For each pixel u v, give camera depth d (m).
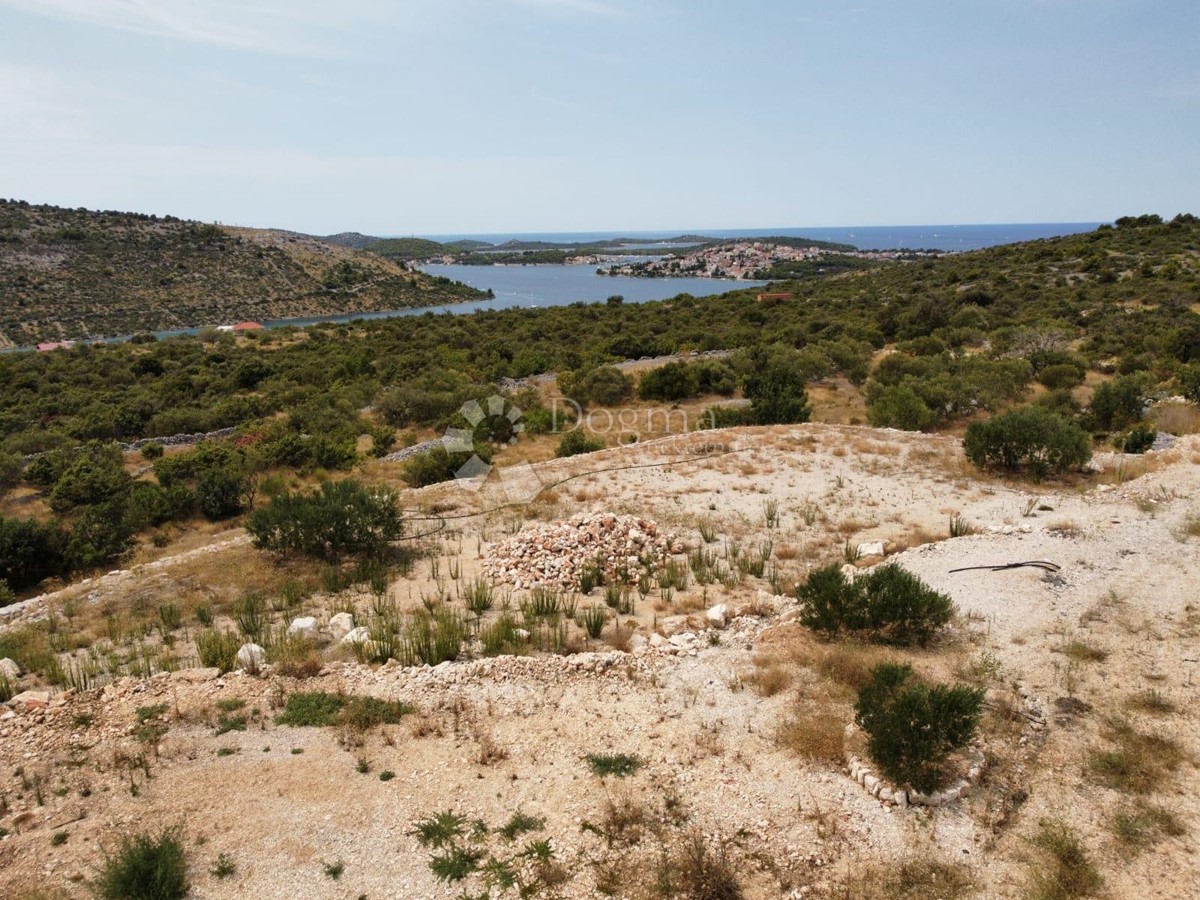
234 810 5.30
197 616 9.52
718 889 4.55
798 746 6.02
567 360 44.66
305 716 6.60
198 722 6.52
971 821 5.16
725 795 5.50
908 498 13.99
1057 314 50.44
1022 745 5.95
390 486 17.08
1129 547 10.14
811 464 16.52
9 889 4.51
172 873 4.51
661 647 8.08
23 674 7.90
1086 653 7.32
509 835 5.09
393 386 37.59
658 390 30.36
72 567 14.12
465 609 9.62
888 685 6.11
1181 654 7.26
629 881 4.66
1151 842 4.89
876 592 7.98
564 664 7.64
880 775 5.55
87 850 4.87
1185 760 5.70
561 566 10.81
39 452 28.12
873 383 28.88
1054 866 4.72
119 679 7.28
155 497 16.88
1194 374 23.36
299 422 28.94
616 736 6.36
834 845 4.97
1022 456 15.16
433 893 4.57
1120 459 15.75
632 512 13.67
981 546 10.52
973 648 7.58
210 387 44.41
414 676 7.40
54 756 5.97
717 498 14.41
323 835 5.07
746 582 10.32
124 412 33.41
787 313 62.41
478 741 6.29
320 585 10.62
